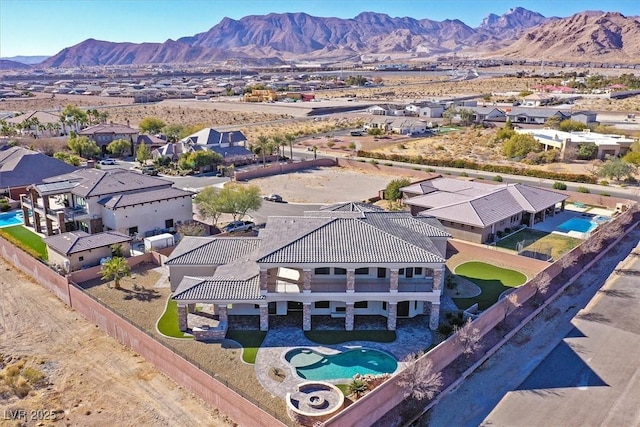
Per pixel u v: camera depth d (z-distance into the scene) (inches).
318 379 1491.1
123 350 1678.2
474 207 2630.4
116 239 2349.9
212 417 1364.4
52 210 2642.7
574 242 2583.7
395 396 1380.4
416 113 7337.6
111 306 1916.8
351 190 3661.4
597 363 1603.1
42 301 2021.4
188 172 4197.8
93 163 4097.0
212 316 1835.6
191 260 1972.2
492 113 6806.1
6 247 2436.0
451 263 2343.8
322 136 6053.2
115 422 1339.8
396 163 4569.4
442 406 1413.6
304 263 1657.2
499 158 4633.4
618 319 1867.6
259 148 4662.9
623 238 2664.9
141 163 4510.3
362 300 1726.1
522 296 1916.8
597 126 5674.2
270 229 1934.1
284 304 1841.8
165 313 1865.2
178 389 1481.3
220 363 1565.0
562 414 1378.0
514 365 1595.7
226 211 2716.5
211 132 4709.6
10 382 1482.5
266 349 1641.2
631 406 1408.7
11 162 3484.3
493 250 2379.4
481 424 1344.7
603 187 3646.7
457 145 5265.8
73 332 1790.1
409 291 1737.2
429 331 1749.5
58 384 1496.1
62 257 2250.2
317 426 1198.9
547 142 4692.4
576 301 2006.6
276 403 1379.2
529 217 2837.1
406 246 1733.5
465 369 1557.6
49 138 5255.9
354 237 1770.4
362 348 1651.1
